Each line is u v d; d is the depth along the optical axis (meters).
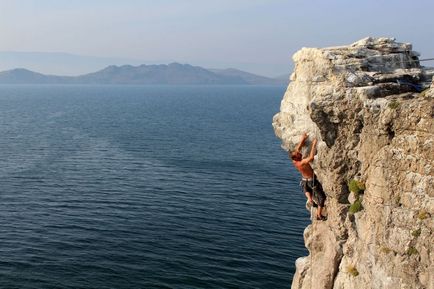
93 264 46.09
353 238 17.33
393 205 14.79
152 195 70.62
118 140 126.12
